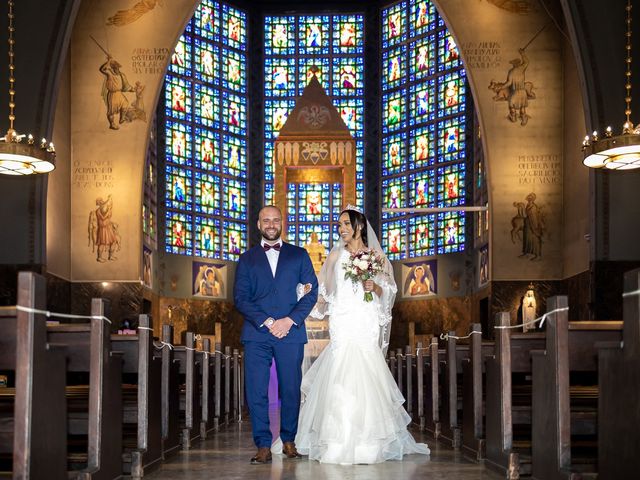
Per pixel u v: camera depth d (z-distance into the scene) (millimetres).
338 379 7340
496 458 6523
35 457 4379
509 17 20891
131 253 21578
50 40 16953
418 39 28422
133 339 6789
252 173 29750
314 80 25547
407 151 28547
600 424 4824
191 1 21453
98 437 5504
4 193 17812
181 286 26719
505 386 6367
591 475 5133
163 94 26672
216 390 11875
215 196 28375
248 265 7273
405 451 7742
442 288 26672
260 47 30203
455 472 6539
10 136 11797
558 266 20953
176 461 7430
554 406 5422
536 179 21000
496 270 21031
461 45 20984
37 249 17797
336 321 7555
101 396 5543
